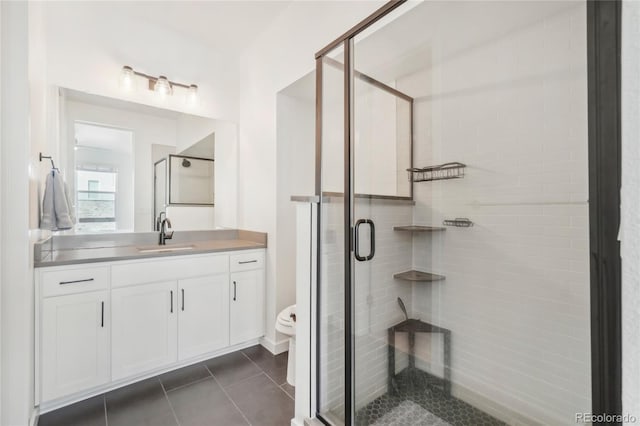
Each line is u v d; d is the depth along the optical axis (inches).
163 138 99.3
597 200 23.2
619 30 22.6
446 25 56.3
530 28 48.4
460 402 57.9
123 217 92.9
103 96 87.7
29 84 54.6
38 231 68.1
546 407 48.3
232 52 112.3
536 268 49.1
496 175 53.7
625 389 9.4
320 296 62.1
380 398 59.2
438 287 61.2
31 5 56.9
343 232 59.6
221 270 90.3
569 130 44.0
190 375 80.4
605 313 21.5
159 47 96.9
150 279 77.4
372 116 60.4
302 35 85.0
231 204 112.7
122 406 67.4
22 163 53.4
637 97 9.0
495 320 54.5
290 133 99.6
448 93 58.8
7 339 52.6
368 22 56.3
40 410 64.1
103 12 87.7
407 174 63.3
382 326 60.9
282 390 74.4
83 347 67.7
